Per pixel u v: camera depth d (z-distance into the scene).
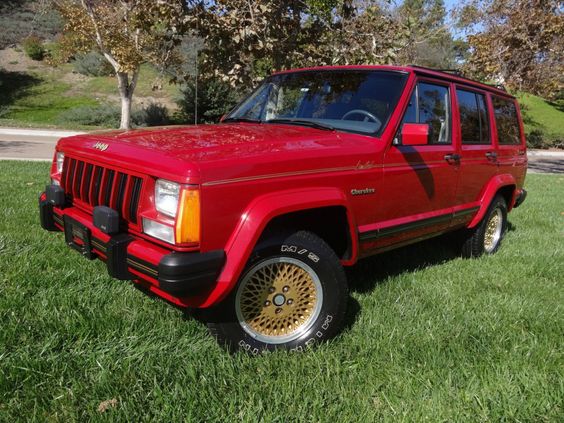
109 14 19.52
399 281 4.30
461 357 3.05
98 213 2.87
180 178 2.55
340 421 2.42
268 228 3.01
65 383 2.59
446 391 2.67
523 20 13.84
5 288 3.54
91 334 3.05
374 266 4.74
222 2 6.51
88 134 3.67
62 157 3.67
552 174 16.84
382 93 3.79
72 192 3.44
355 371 2.85
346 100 3.90
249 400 2.52
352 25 7.40
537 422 2.49
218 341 2.98
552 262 5.11
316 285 3.14
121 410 2.37
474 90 4.79
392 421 2.45
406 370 2.86
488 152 4.89
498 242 5.62
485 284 4.40
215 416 2.40
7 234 4.62
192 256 2.57
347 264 3.43
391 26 7.71
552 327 3.52
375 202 3.52
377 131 3.59
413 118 3.87
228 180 2.66
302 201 2.93
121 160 2.90
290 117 4.08
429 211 4.16
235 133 3.37
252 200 2.78
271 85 4.52
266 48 6.67
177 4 6.50
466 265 4.98
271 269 2.99
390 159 3.58
